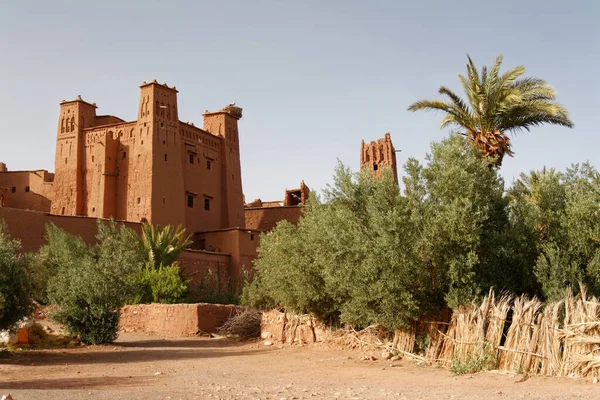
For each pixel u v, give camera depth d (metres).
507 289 14.72
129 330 31.83
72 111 53.03
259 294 26.25
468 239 14.24
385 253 14.56
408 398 9.33
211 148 56.38
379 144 48.28
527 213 15.68
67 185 51.41
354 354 16.91
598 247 14.24
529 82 21.64
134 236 38.06
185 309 29.58
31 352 19.50
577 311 11.53
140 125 49.38
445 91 22.08
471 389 10.20
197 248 51.31
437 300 14.95
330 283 17.25
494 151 20.81
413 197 15.30
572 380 10.75
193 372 14.54
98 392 10.26
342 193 16.81
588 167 15.94
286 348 20.92
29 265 18.97
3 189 55.81
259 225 60.50
